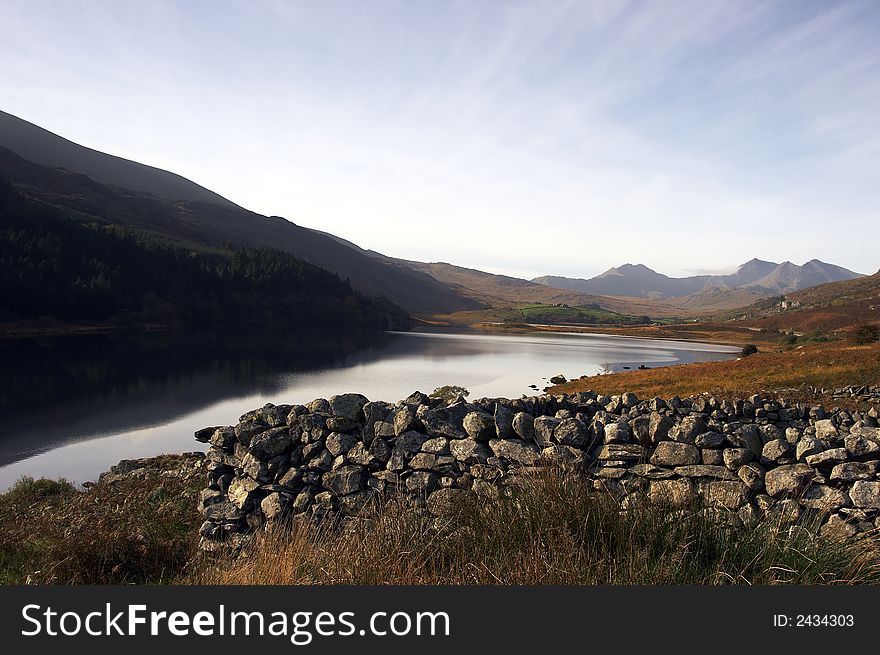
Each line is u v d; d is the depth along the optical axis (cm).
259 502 654
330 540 533
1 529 859
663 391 3600
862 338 5819
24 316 10175
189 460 1609
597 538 417
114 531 629
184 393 4756
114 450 2844
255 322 15000
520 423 603
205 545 643
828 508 515
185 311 13150
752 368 4225
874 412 793
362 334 14125
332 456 652
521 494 465
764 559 397
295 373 6341
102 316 11406
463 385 5553
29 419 3578
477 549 427
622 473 570
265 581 436
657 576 374
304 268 19975
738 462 551
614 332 19700
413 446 625
